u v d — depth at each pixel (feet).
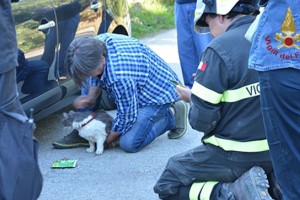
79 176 13.56
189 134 16.25
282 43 7.45
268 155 9.91
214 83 9.50
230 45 9.43
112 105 17.84
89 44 13.04
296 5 7.33
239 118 9.77
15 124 7.30
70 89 15.81
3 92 7.21
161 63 14.71
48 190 12.87
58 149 15.30
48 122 17.49
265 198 9.56
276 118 7.71
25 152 7.32
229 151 10.04
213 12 9.68
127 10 19.97
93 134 14.53
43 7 14.30
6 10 7.27
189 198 10.75
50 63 14.65
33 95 14.02
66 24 15.30
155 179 13.34
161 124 15.08
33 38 13.84
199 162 10.49
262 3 8.00
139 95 14.44
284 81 7.48
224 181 10.56
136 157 14.56
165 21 37.55
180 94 11.92
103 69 13.61
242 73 9.43
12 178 7.11
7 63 7.23
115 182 13.23
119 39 14.08
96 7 17.12
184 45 18.66
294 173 7.84
